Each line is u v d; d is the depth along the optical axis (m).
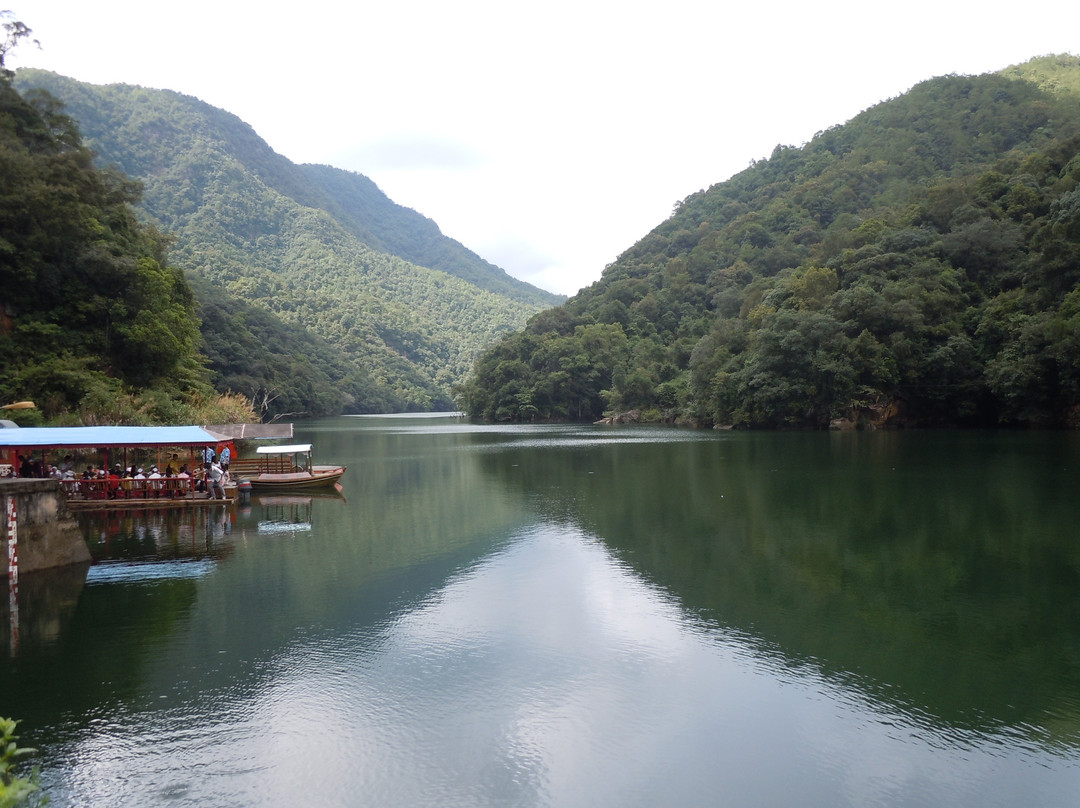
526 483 39.91
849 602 17.70
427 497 35.28
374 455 60.72
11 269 49.72
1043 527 25.22
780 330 84.62
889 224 106.31
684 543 24.08
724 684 13.16
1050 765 10.40
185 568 21.41
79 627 16.27
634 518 28.53
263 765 10.53
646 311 153.25
